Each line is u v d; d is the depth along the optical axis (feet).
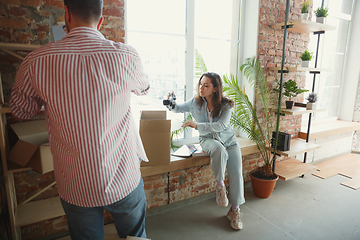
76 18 2.90
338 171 10.35
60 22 5.24
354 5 12.30
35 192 5.57
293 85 8.37
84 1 2.82
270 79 9.00
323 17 8.55
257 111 9.01
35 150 3.94
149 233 6.19
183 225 6.54
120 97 2.96
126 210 3.45
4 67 4.89
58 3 5.15
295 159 9.98
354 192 8.51
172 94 6.91
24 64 2.70
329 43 11.84
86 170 2.95
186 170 7.39
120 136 3.18
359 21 12.22
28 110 3.12
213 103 6.72
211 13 8.17
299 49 9.65
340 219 6.82
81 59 2.68
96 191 3.06
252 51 8.64
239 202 6.45
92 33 2.91
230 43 8.83
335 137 11.99
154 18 7.13
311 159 11.19
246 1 8.66
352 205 7.61
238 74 9.25
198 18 7.94
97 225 3.39
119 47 2.92
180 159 6.91
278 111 8.09
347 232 6.24
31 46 4.01
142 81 3.37
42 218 4.83
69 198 3.14
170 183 7.18
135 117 7.30
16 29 4.87
